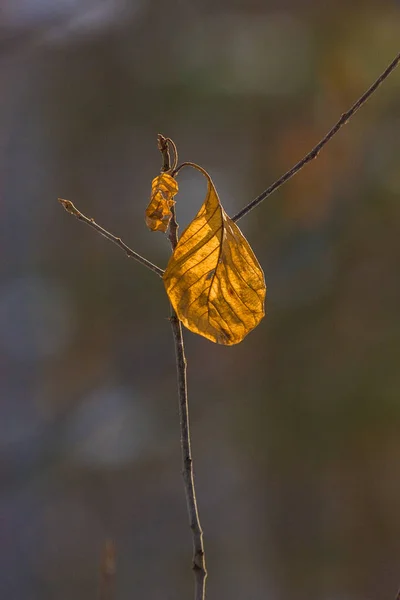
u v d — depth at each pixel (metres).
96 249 7.49
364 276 6.21
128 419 6.73
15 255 7.63
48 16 7.04
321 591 5.97
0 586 6.09
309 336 6.12
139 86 7.68
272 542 6.20
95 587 6.10
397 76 6.72
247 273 1.84
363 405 5.80
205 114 7.42
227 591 6.20
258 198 1.86
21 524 6.25
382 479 5.89
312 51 6.96
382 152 6.56
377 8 6.95
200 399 6.56
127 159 7.87
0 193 7.71
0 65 7.73
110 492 6.53
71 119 7.94
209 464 6.52
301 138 6.98
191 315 1.84
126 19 7.79
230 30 7.42
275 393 6.14
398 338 5.93
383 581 5.85
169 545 6.41
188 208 7.50
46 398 6.97
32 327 7.16
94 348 7.14
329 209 6.52
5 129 7.87
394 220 6.32
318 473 6.02
